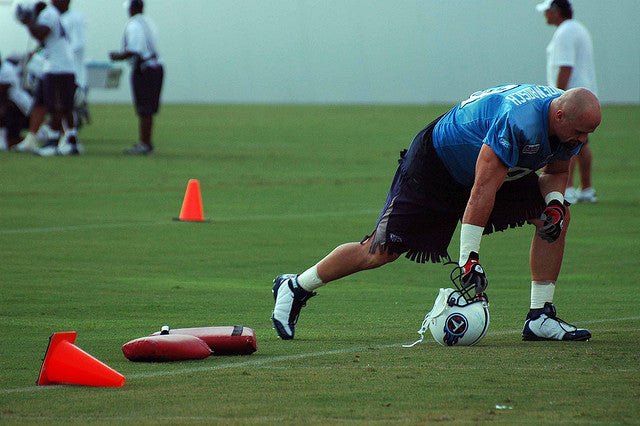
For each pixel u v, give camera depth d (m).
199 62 170.75
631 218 42.62
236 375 15.91
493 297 25.39
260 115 131.62
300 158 71.81
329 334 20.23
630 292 26.09
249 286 26.45
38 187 51.09
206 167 63.62
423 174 18.97
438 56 169.38
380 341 19.39
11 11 130.12
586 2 161.00
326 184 55.41
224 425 12.60
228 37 170.50
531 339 19.61
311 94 171.62
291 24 170.25
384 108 151.88
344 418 12.97
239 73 171.38
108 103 162.75
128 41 68.94
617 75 162.50
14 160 65.12
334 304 24.14
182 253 32.19
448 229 19.47
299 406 13.67
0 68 72.31
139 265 29.70
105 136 91.00
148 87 70.38
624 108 152.38
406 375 15.85
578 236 37.44
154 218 40.75
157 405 13.77
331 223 40.03
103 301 23.83
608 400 13.99
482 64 167.50
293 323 19.67
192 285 26.44
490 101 18.39
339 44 170.75
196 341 17.38
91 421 12.88
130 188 51.56
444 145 18.75
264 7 169.88
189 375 15.92
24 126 77.31
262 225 39.25
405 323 21.56
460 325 18.61
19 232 36.16
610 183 58.47
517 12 164.88
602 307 23.77
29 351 18.05
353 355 17.81
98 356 17.59
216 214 42.59
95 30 163.50
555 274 19.75
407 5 169.12
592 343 19.11
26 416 13.18
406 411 13.35
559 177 19.80
